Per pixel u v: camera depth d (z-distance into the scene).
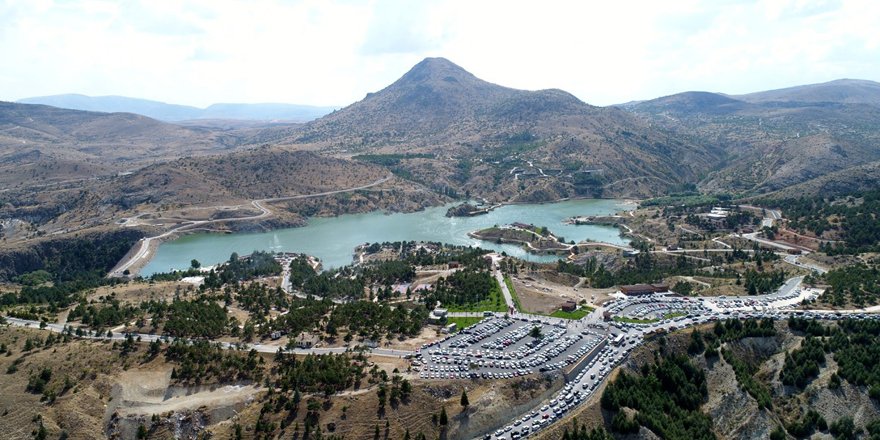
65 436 193.38
